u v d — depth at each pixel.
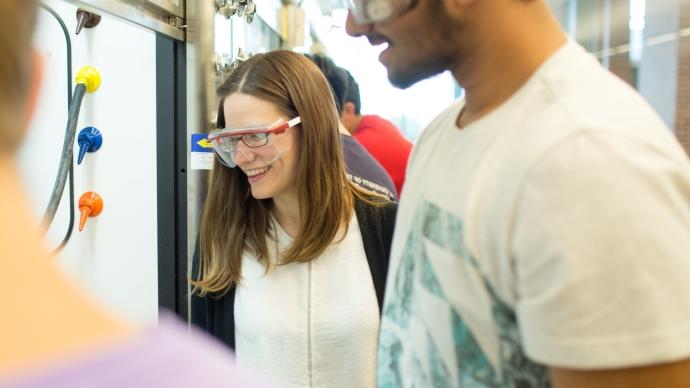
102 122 1.48
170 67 1.45
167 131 1.47
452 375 0.55
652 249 0.40
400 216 0.71
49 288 0.26
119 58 1.46
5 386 0.23
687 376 0.41
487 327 0.52
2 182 0.26
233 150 1.15
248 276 1.23
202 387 0.26
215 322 1.28
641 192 0.41
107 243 1.52
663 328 0.40
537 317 0.44
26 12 0.26
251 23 1.92
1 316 0.24
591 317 0.41
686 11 1.79
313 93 1.19
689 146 1.80
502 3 0.51
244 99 1.15
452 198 0.55
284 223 1.25
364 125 2.55
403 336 0.65
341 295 1.18
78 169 1.50
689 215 0.43
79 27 1.39
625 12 1.96
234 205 1.25
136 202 1.50
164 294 1.52
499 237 0.47
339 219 1.20
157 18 1.31
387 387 0.70
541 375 0.50
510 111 0.51
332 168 1.21
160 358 0.27
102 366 0.25
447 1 0.50
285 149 1.16
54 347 0.25
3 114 0.26
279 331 1.17
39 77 0.29
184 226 1.51
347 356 1.17
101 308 0.28
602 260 0.41
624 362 0.40
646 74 1.93
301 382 1.16
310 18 2.98
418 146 0.73
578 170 0.42
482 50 0.53
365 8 0.53
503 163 0.49
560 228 0.42
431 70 0.57
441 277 0.56
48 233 1.37
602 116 0.45
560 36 0.54
